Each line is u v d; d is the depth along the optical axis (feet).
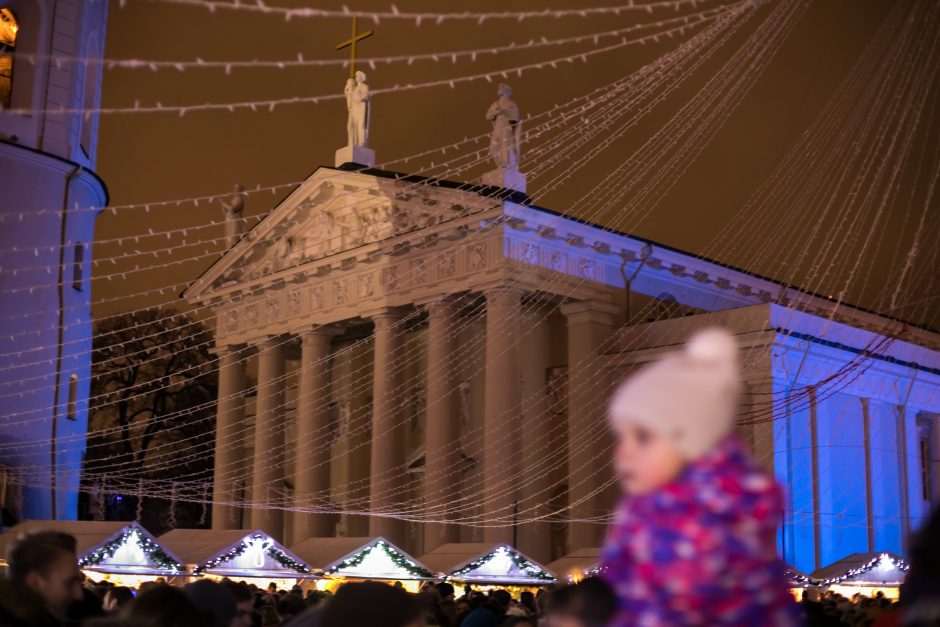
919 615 11.16
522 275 173.17
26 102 161.79
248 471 221.66
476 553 127.34
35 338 160.04
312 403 201.05
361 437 210.18
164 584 22.13
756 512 9.48
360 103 200.64
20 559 24.29
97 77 176.04
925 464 204.54
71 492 165.17
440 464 178.09
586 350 178.70
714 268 197.26
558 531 178.40
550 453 180.65
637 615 9.51
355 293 196.03
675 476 9.73
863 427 186.29
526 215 173.27
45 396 160.35
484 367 182.70
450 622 52.06
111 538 111.24
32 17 163.02
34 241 159.43
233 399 221.25
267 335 212.64
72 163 163.22
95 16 173.27
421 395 200.44
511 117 177.58
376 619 16.35
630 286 186.50
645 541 9.52
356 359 214.28
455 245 179.32
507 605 76.02
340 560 123.44
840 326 186.19
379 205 192.95
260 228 212.64
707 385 9.82
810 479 171.83
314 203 205.26
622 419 9.92
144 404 267.80
